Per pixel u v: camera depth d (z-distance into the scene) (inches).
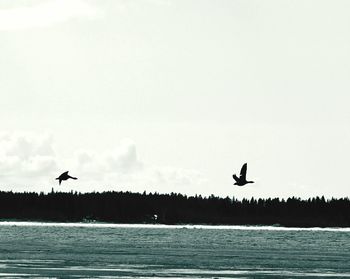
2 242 5743.1
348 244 6555.1
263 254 4667.8
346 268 3718.0
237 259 4160.9
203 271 3449.8
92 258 4037.9
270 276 3326.8
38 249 4776.1
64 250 4699.8
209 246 5684.1
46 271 3341.5
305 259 4249.5
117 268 3501.5
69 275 3218.5
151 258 4101.9
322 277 3326.8
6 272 3287.4
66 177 2113.7
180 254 4505.4
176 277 3216.0
